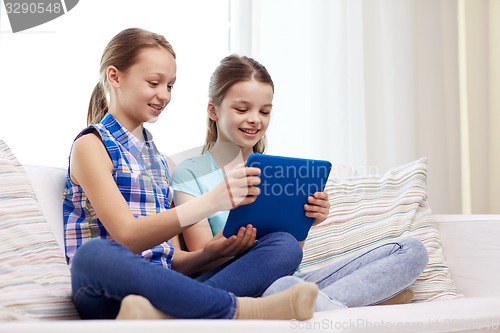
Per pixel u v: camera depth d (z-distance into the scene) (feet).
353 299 4.67
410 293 5.06
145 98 5.16
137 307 3.29
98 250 3.54
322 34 9.55
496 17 10.36
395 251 4.95
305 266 5.88
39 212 4.79
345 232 6.09
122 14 8.95
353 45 9.68
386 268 4.82
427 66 10.19
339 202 6.32
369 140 9.82
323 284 5.08
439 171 10.16
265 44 9.40
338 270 5.07
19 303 3.73
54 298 3.91
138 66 5.17
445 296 5.61
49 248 4.57
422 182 6.45
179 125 9.07
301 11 9.52
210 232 5.49
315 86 9.50
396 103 9.86
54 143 8.70
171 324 3.02
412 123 9.87
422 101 10.17
